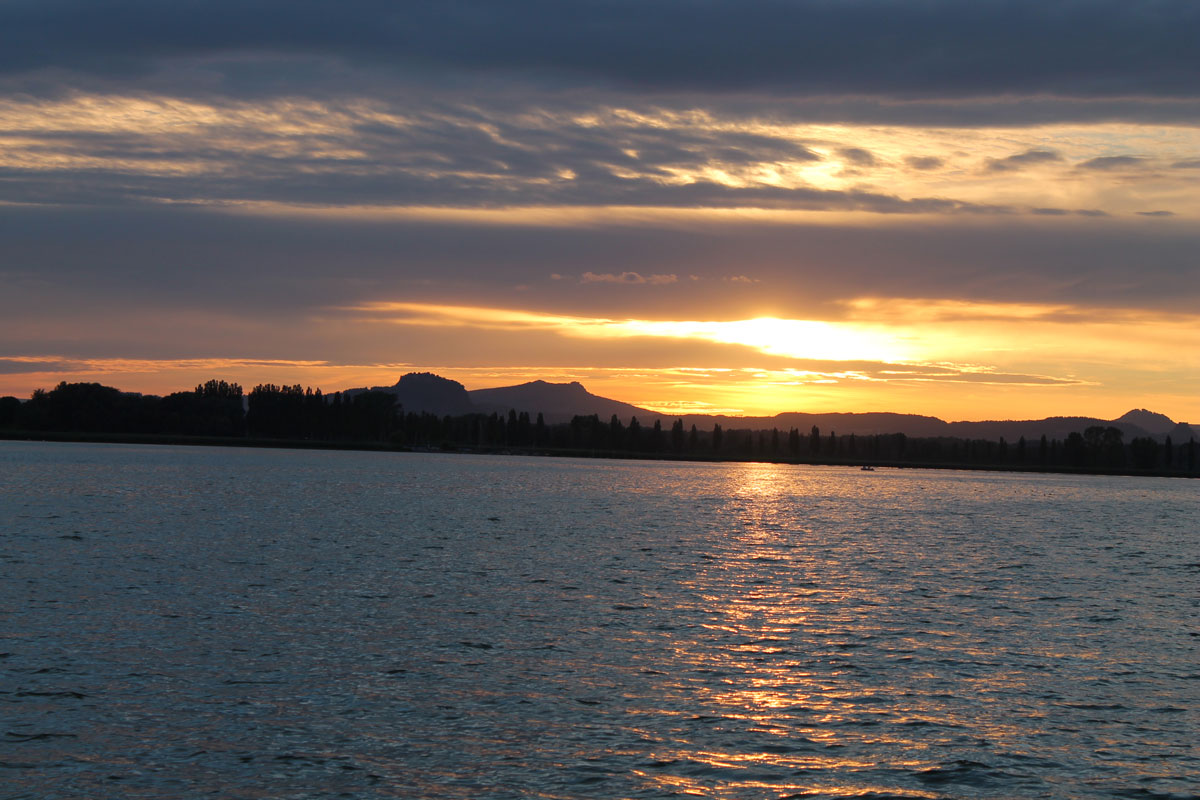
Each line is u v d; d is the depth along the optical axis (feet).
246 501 448.24
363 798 96.89
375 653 146.30
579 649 152.05
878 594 213.46
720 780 102.58
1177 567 285.84
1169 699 131.54
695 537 340.80
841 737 115.14
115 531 300.20
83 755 105.40
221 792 97.71
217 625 162.50
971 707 126.82
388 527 342.03
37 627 156.97
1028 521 477.36
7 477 565.12
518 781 101.30
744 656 150.41
